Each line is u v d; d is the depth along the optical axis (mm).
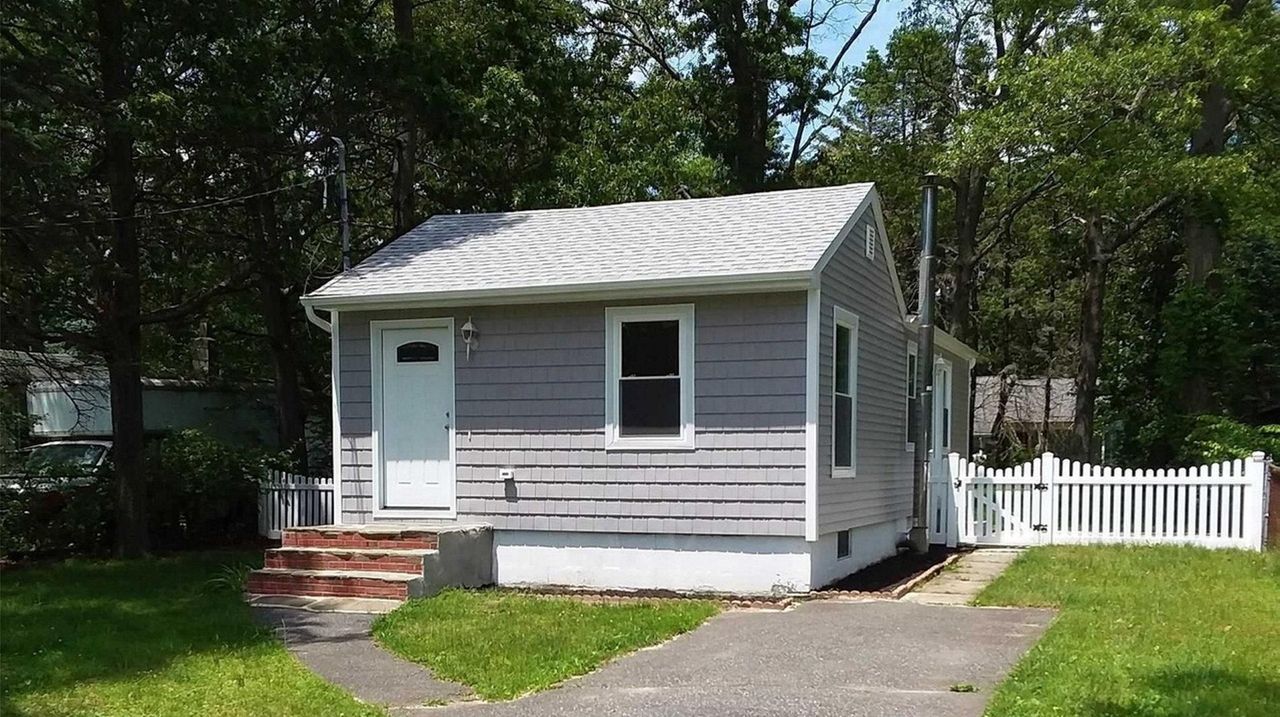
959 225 24406
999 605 9094
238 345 22266
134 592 10617
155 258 16000
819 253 10203
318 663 7438
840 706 5801
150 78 13867
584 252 11562
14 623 8875
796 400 10117
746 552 10344
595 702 6051
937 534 14367
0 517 13992
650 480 10641
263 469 16016
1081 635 7395
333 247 19188
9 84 11422
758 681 6438
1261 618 8070
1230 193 19047
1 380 13961
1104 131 19109
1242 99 21109
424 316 11547
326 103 16578
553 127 20047
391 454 11695
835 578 11102
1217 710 5402
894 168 24750
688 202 12852
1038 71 19203
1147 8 19312
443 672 7016
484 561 11164
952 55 24938
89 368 14531
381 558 10203
